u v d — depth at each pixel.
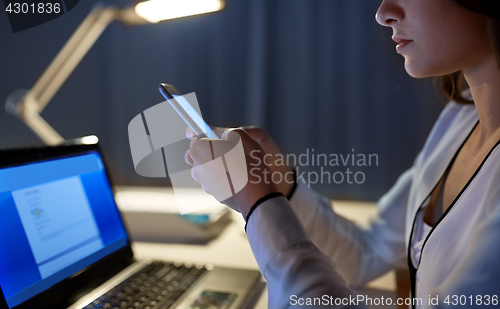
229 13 2.01
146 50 2.22
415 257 0.46
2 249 0.45
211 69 2.10
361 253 0.65
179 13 0.93
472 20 0.35
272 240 0.37
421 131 1.78
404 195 0.67
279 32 1.96
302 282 0.35
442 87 0.57
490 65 0.38
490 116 0.41
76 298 0.51
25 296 0.45
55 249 0.52
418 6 0.37
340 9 1.85
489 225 0.29
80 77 2.39
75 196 0.59
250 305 0.52
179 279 0.58
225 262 0.69
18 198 0.49
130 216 0.86
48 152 0.57
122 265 0.64
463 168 0.46
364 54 1.83
